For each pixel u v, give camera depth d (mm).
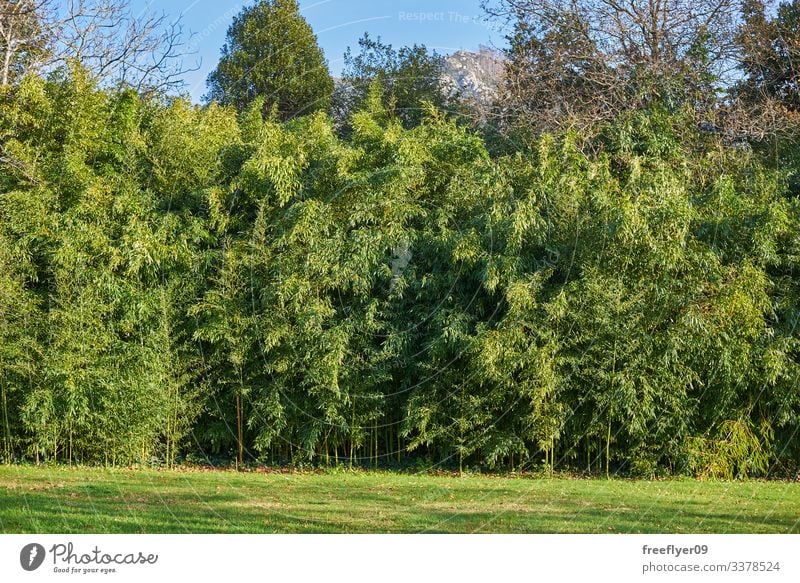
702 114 18422
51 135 15430
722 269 13852
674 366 13523
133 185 15023
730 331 13562
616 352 13500
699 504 10375
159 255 14578
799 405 14016
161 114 16078
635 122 16656
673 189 14008
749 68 20453
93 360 14133
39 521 8422
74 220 14500
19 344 14148
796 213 14539
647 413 13461
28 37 18719
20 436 14461
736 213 14359
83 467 13836
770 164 17797
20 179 14875
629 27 20703
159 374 14359
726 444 13547
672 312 13711
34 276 14602
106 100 16156
